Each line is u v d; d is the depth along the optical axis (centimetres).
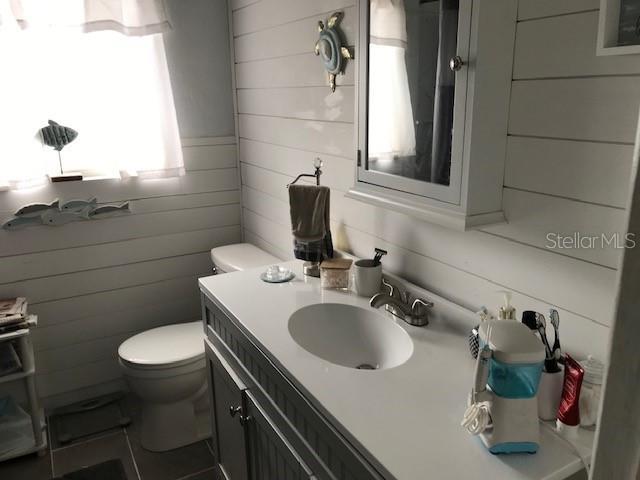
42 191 237
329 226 183
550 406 105
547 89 112
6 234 234
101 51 233
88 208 248
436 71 123
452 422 105
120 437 239
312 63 197
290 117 220
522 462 94
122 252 262
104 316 264
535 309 125
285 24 212
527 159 119
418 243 159
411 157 135
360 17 144
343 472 108
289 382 126
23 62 218
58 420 251
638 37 90
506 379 94
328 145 196
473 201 120
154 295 275
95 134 246
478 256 138
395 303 148
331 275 172
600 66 102
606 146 103
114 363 271
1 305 229
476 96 113
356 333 158
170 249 275
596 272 110
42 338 251
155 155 252
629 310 71
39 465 221
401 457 95
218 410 191
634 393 72
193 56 261
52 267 247
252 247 271
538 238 120
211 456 226
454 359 128
